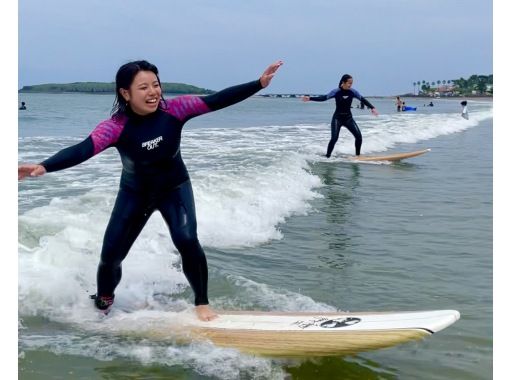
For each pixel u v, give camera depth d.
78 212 6.20
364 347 3.46
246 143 15.38
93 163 10.48
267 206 7.58
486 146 17.59
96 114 26.05
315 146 15.11
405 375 3.44
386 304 4.64
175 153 4.19
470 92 140.00
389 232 6.88
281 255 5.88
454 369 3.51
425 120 28.92
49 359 3.50
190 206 4.25
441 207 8.30
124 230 4.21
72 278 4.66
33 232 5.41
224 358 3.58
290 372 3.46
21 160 9.97
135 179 4.17
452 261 5.77
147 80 3.92
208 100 4.12
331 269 5.48
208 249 5.91
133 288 4.77
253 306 4.52
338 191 9.38
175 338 3.83
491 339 3.92
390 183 10.33
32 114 25.72
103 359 3.53
